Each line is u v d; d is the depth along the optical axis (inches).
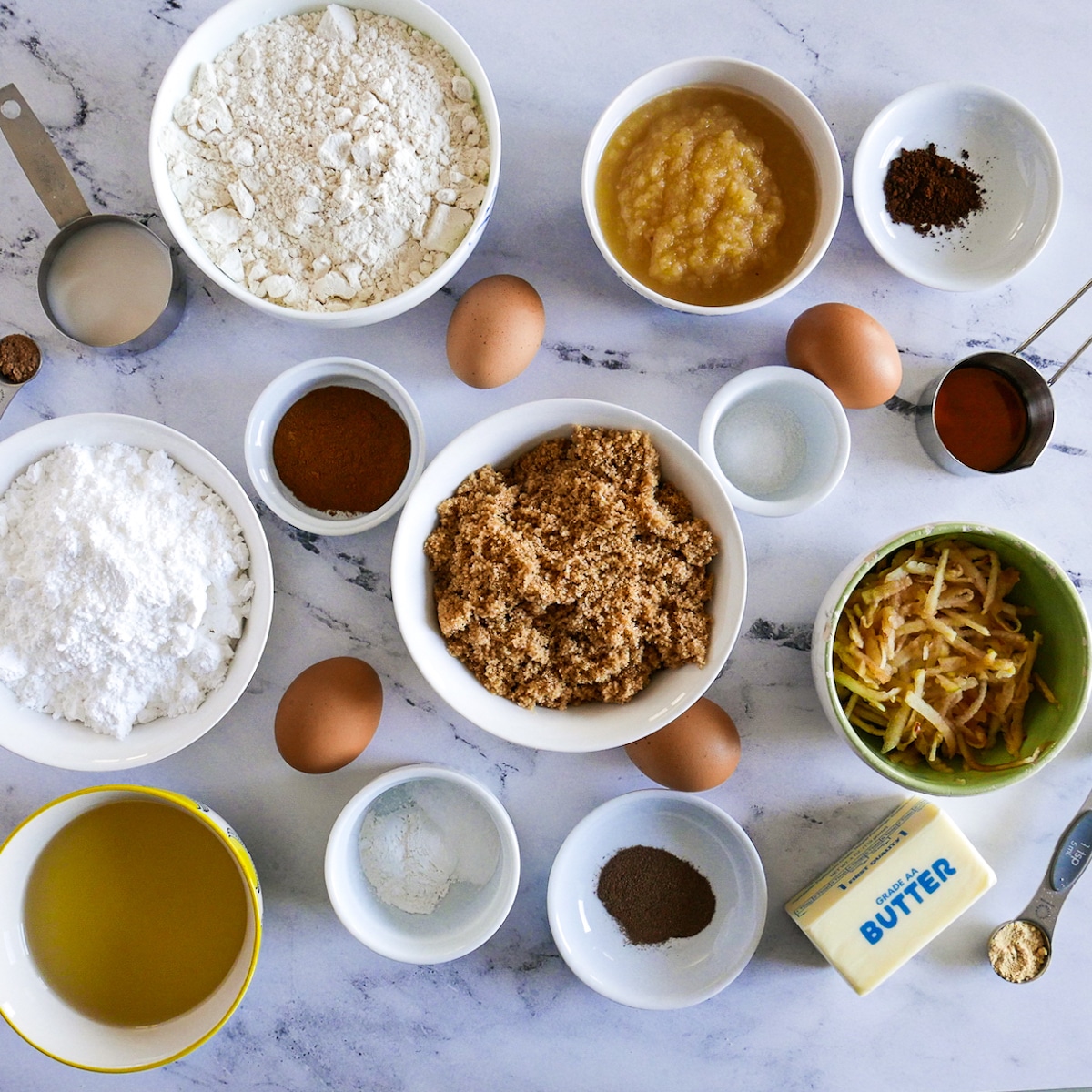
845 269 26.0
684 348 25.8
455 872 25.7
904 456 26.0
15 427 25.5
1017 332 26.2
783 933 26.4
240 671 24.3
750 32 25.6
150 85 25.2
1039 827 26.3
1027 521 26.2
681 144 24.3
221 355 25.6
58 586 23.7
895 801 26.2
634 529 23.4
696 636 23.4
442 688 23.0
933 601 24.7
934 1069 26.6
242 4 23.7
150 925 25.6
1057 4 25.9
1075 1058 26.5
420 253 24.3
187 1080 26.2
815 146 24.7
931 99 25.3
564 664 23.6
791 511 24.3
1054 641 24.9
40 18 25.1
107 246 25.2
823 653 24.3
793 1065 26.5
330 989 26.2
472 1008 26.3
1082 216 26.3
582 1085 26.4
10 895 24.8
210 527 24.5
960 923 26.4
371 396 25.1
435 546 23.6
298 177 23.7
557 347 25.8
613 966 25.8
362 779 25.8
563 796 26.0
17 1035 26.0
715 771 24.4
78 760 24.3
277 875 25.9
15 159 25.3
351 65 23.8
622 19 25.5
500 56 25.4
